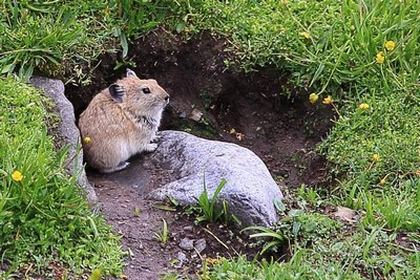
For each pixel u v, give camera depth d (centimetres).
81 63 698
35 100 614
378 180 623
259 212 555
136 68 740
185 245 552
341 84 710
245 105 758
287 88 734
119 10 731
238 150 616
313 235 547
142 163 657
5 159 530
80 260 507
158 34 738
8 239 499
